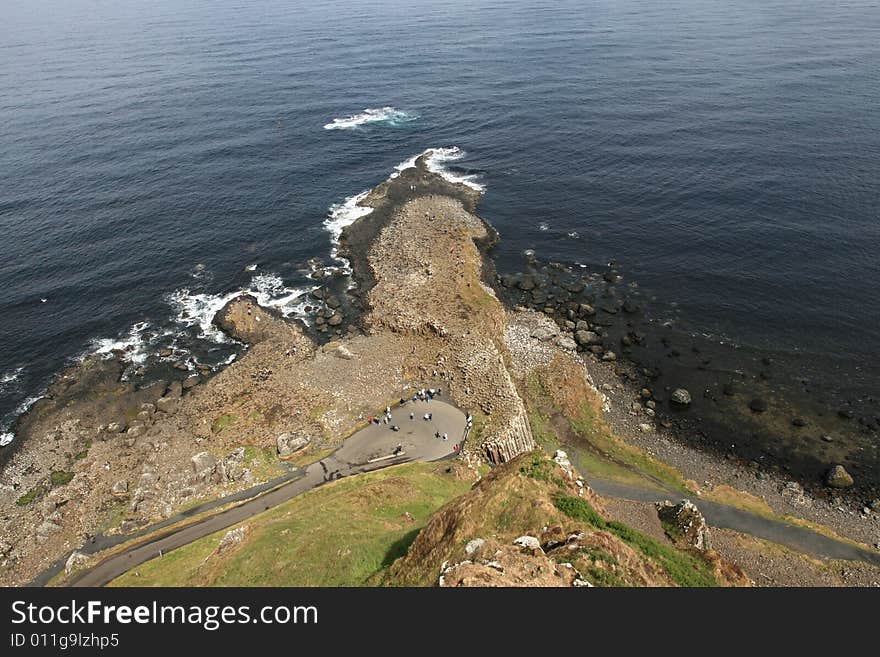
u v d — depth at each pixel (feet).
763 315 276.82
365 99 603.67
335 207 398.83
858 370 242.17
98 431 227.81
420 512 171.63
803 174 382.22
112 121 526.16
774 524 186.50
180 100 589.73
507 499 129.08
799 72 567.18
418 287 296.71
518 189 409.69
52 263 329.93
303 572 143.02
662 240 338.95
